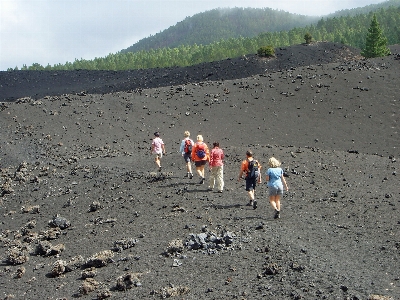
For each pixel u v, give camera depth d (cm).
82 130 3112
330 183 1627
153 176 1764
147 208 1361
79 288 832
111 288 823
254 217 1167
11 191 1922
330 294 700
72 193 1756
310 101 3684
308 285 736
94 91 6309
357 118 3388
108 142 2925
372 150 2898
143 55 16688
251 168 1266
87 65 15025
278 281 763
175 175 1786
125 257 964
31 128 3062
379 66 4238
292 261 838
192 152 1587
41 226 1407
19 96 6122
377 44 7481
